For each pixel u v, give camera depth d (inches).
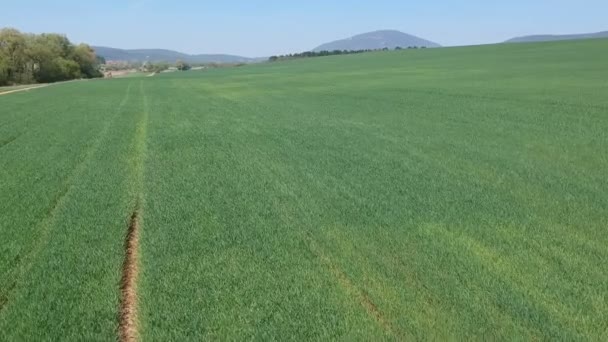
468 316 217.0
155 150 613.6
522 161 485.1
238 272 266.2
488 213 342.6
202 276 262.8
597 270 255.9
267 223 337.7
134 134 759.7
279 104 1144.2
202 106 1192.2
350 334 207.9
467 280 248.2
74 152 619.2
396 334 207.0
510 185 406.9
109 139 716.7
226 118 917.8
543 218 330.6
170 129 795.4
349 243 299.0
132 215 367.6
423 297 234.1
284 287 249.0
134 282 263.7
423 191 397.1
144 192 423.5
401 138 626.5
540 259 270.1
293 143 621.0
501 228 315.3
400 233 312.0
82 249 303.3
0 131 831.7
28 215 368.8
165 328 216.8
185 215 359.3
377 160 509.7
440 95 1096.2
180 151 601.0
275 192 408.8
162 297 242.2
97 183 458.0
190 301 238.4
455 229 315.6
